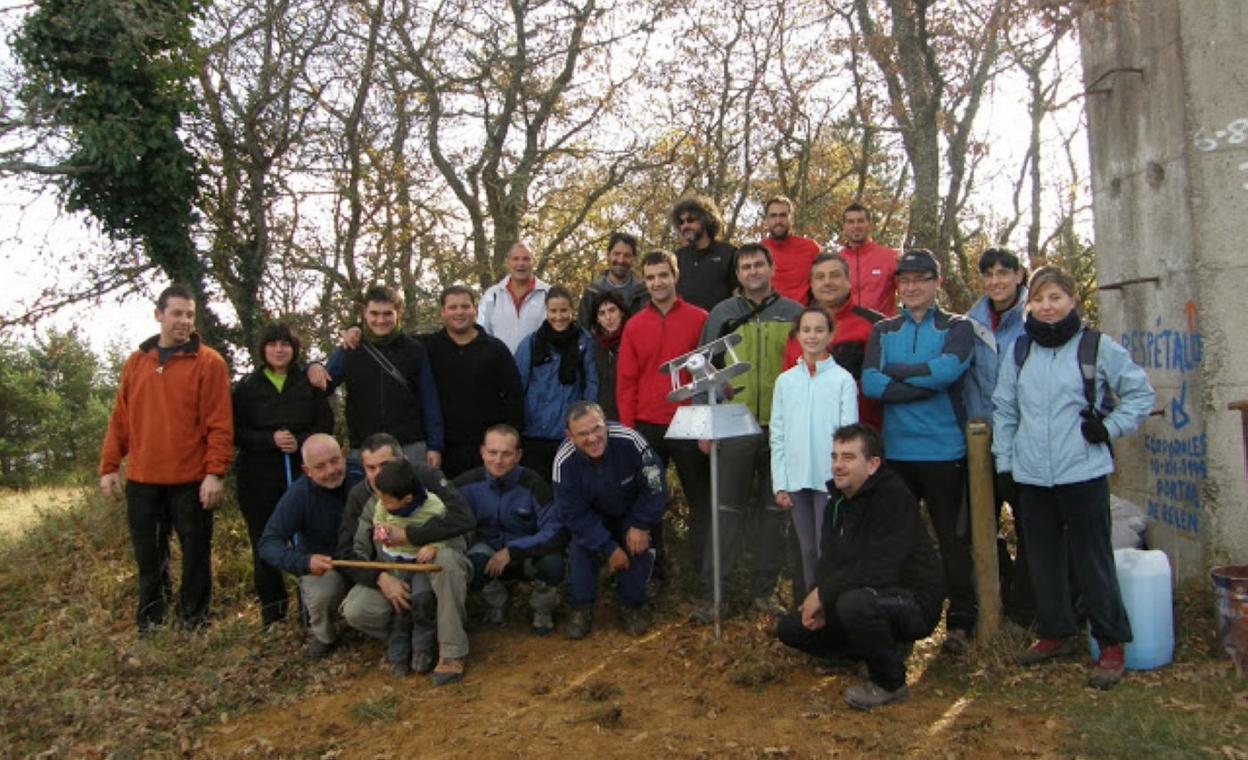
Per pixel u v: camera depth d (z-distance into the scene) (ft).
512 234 40.52
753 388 17.60
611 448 16.40
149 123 29.68
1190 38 16.25
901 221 45.96
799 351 16.48
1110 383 13.87
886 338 15.64
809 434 15.38
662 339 18.42
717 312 18.01
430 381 18.80
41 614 19.86
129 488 17.65
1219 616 14.11
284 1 32.40
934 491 15.29
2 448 99.71
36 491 45.09
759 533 17.87
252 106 32.30
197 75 30.71
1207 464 16.11
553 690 14.70
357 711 14.07
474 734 13.15
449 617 15.31
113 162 28.66
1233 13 15.90
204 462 17.70
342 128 34.55
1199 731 11.95
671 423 16.42
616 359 20.45
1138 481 18.42
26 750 13.43
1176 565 17.02
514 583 19.79
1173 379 17.06
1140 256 18.10
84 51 28.63
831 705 13.61
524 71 40.40
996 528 15.56
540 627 17.31
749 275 17.49
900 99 32.42
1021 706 13.25
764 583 17.76
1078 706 13.05
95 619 18.85
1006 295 15.96
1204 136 16.15
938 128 30.42
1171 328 17.11
